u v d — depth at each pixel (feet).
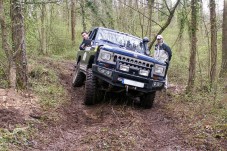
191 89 30.63
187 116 23.53
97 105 25.73
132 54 23.86
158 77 24.62
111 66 23.89
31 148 16.21
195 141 18.53
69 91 29.81
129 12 57.00
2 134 16.66
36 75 32.53
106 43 28.30
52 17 65.98
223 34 33.45
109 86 24.67
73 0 69.15
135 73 23.99
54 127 19.62
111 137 18.37
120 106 25.57
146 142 18.35
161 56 30.01
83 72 27.94
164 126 21.75
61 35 73.05
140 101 26.78
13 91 24.58
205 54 43.01
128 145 17.53
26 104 22.44
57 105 23.81
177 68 46.32
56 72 37.96
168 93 31.91
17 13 24.81
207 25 35.47
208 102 26.53
